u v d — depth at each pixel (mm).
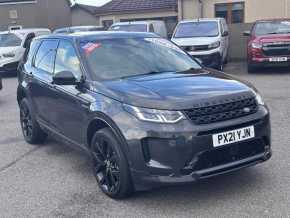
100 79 5453
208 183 5328
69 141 6070
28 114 7543
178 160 4512
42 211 4902
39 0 38438
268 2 23000
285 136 7141
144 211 4738
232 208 4664
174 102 4586
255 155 4918
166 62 5930
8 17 38250
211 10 24156
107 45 6008
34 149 7328
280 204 4684
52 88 6281
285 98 10375
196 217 4520
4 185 5758
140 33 6520
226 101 4711
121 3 32625
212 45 15422
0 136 8312
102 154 5219
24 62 7629
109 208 4871
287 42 14617
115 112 4859
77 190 5445
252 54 15125
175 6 29859
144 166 4629
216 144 4586
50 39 6906
